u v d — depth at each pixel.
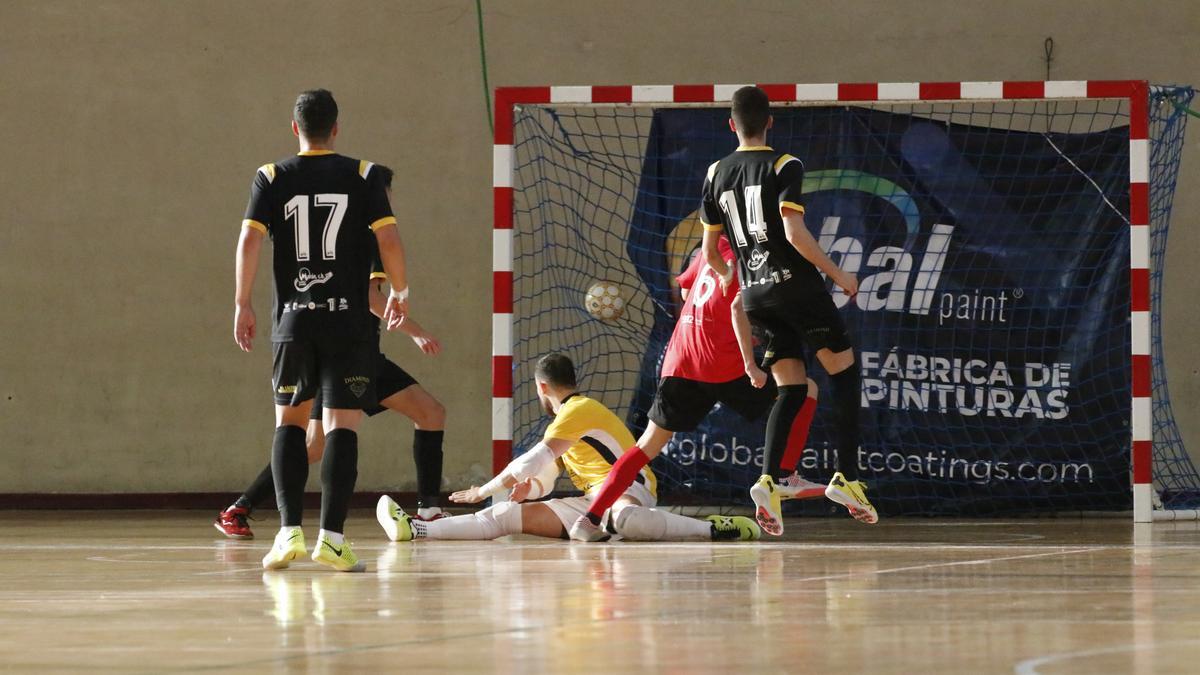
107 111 23.72
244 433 23.45
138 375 23.55
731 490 19.67
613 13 23.36
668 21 23.28
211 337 23.53
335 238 10.55
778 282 13.23
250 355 23.50
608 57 23.31
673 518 14.39
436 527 14.46
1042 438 19.48
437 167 23.48
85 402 23.55
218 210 23.58
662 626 6.83
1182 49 22.61
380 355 15.94
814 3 23.06
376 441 23.28
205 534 16.67
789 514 19.58
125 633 6.72
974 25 22.83
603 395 21.86
